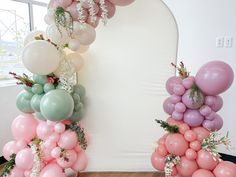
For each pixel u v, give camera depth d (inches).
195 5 94.8
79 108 65.8
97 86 77.8
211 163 54.2
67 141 60.8
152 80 76.0
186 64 101.2
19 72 107.0
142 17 72.7
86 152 81.0
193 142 56.7
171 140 57.7
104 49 75.5
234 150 93.9
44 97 55.4
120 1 59.4
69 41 59.4
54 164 61.7
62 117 55.1
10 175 61.4
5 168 61.6
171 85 60.8
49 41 59.1
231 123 93.3
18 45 105.3
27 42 65.3
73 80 63.9
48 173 58.9
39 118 62.0
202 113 57.5
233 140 93.8
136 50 74.8
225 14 88.8
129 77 76.4
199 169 55.9
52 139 60.7
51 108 53.5
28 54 55.1
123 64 75.9
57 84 61.4
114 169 82.4
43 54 55.1
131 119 78.7
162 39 73.7
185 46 100.3
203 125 59.4
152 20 72.9
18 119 64.7
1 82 100.7
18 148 63.0
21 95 63.3
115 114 78.8
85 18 58.9
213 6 90.9
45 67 56.1
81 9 56.4
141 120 78.5
